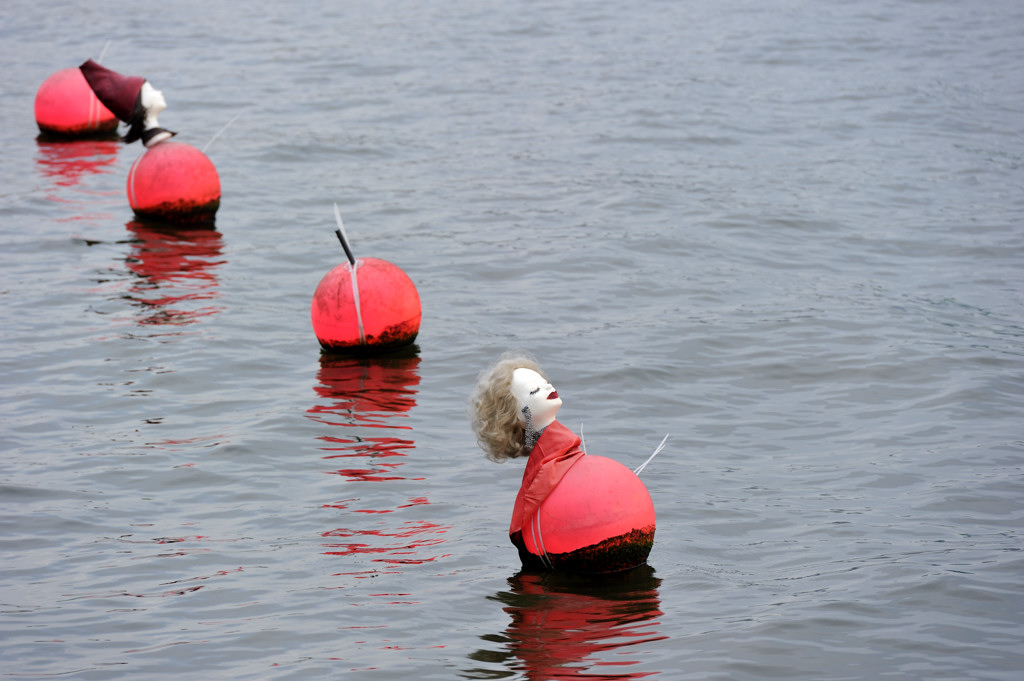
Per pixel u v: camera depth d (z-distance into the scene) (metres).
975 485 10.05
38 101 25.53
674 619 7.88
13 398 12.30
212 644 7.63
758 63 32.44
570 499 8.49
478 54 34.00
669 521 9.52
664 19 39.16
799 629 7.68
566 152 23.78
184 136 25.36
